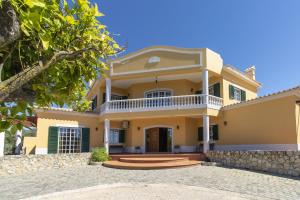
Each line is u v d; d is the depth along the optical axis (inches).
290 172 493.7
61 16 135.7
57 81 155.6
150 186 416.8
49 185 442.3
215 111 744.3
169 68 767.7
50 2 134.3
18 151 787.4
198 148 840.3
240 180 452.4
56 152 780.0
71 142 813.2
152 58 788.0
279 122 602.9
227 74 823.7
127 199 336.8
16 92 125.8
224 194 357.1
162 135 881.5
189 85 861.2
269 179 458.3
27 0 97.7
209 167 604.7
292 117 575.8
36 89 137.3
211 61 751.7
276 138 606.2
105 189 399.9
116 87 933.2
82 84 178.2
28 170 599.2
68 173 570.6
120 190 390.6
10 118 124.4
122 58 815.7
